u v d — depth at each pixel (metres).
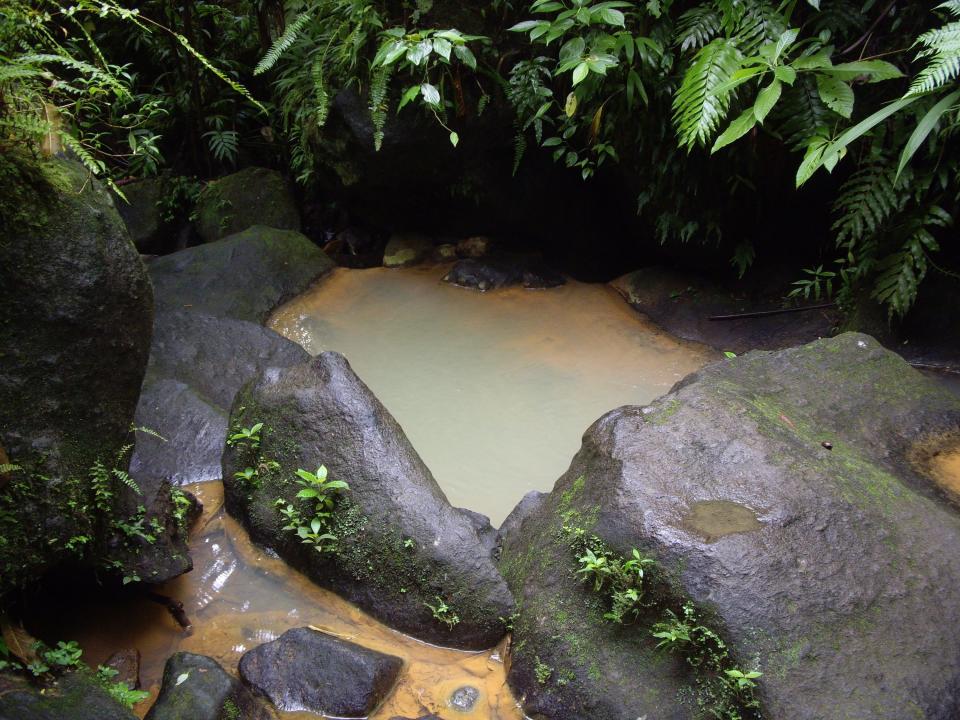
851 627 2.41
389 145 5.07
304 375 3.51
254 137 6.70
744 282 5.14
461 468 3.88
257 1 5.85
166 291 5.01
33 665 2.35
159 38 6.12
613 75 4.51
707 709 2.39
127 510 3.00
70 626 2.92
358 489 3.15
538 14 4.88
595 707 2.52
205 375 4.31
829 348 3.61
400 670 2.82
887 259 4.30
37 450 2.49
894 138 4.07
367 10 4.78
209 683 2.55
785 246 5.11
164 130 6.48
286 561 3.29
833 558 2.55
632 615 2.61
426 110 4.85
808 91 4.05
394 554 3.02
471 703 2.70
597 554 2.71
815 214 4.96
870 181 4.16
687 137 3.91
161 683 2.69
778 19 4.01
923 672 2.33
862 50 4.12
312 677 2.71
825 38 3.97
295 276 5.32
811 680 2.31
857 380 3.46
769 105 3.59
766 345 4.78
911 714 2.25
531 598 2.83
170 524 3.16
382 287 5.41
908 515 2.74
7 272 2.43
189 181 6.26
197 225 6.02
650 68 4.39
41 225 2.49
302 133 5.64
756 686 2.31
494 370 4.61
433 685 2.77
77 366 2.58
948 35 3.22
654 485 2.78
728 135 3.72
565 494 3.05
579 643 2.64
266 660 2.76
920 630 2.42
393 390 4.44
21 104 2.49
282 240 5.49
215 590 3.18
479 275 5.42
